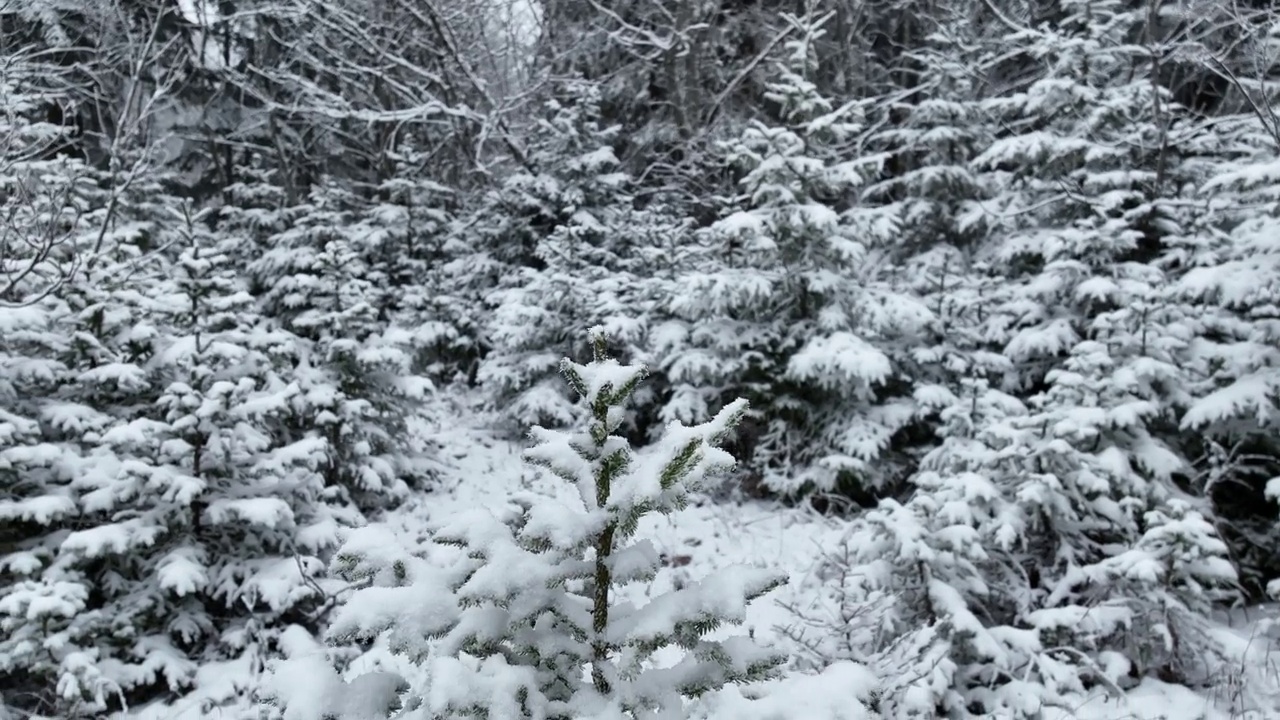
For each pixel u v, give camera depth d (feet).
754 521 25.27
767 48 60.29
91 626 15.35
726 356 27.94
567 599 7.44
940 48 54.34
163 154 44.47
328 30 62.59
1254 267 21.74
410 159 49.62
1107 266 26.78
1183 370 22.36
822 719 7.28
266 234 43.39
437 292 41.52
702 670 7.32
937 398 24.66
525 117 68.59
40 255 18.79
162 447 16.89
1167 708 15.11
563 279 32.40
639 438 31.40
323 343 25.82
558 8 68.69
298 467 19.90
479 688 6.57
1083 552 18.43
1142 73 40.40
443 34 59.47
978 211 33.55
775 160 26.99
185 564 16.47
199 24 54.90
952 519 16.66
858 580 16.69
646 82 66.95
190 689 16.10
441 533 7.44
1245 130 33.58
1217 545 15.64
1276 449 21.26
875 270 35.22
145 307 19.19
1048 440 18.99
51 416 17.92
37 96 31.30
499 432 34.37
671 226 38.37
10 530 16.60
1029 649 15.62
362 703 7.22
